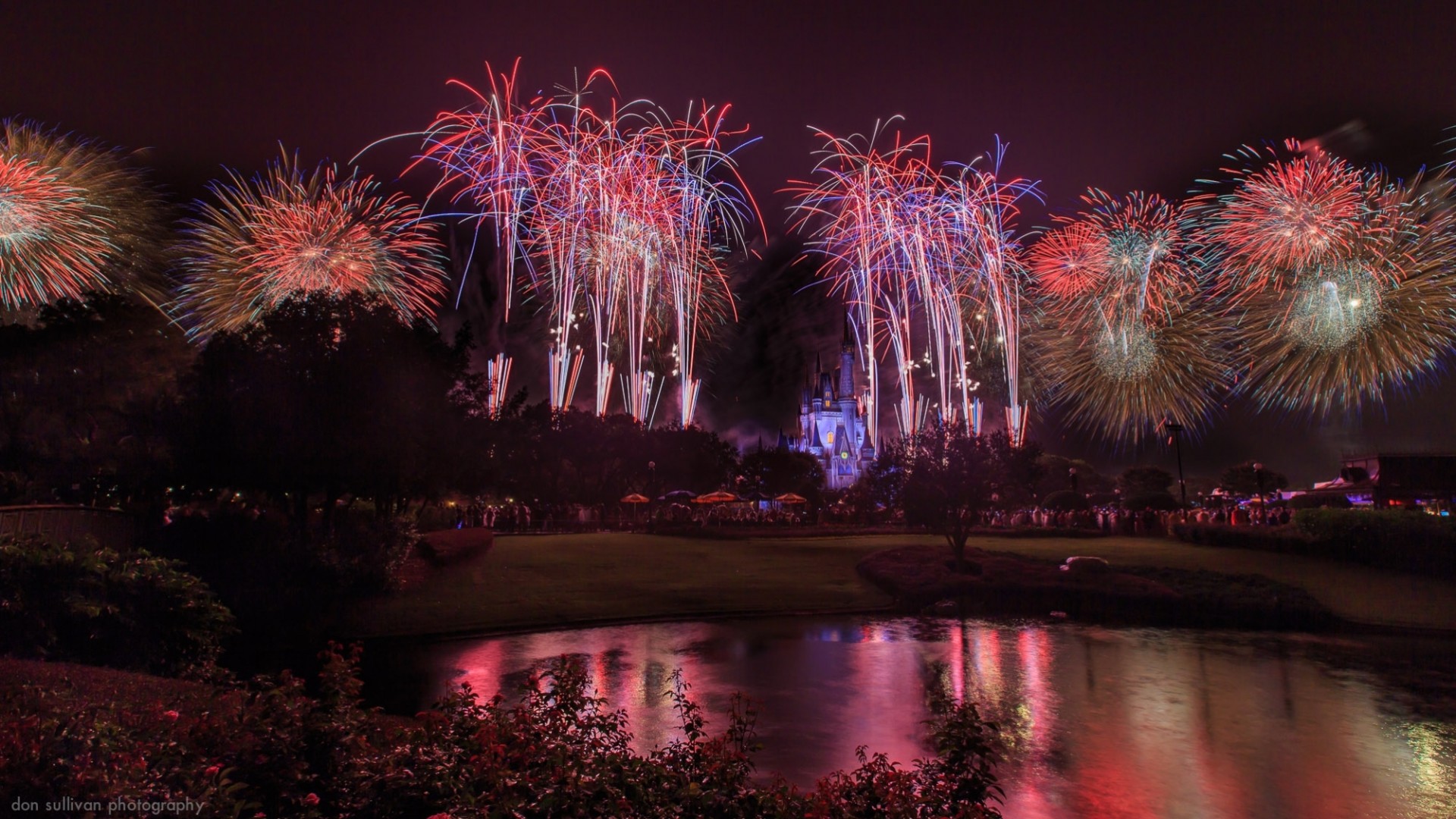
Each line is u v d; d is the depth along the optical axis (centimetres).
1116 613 3055
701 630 2694
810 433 15438
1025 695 1789
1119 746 1412
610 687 1819
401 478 3112
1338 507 4138
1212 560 3959
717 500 7225
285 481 2867
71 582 1310
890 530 5794
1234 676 2014
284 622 2450
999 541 5000
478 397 3959
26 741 498
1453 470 5603
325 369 2859
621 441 8438
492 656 2203
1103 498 9106
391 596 2914
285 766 600
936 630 2719
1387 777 1267
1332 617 2866
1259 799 1174
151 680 1120
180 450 2778
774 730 1469
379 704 1669
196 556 2525
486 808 580
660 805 633
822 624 2842
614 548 4556
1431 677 2011
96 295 3412
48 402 3161
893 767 739
